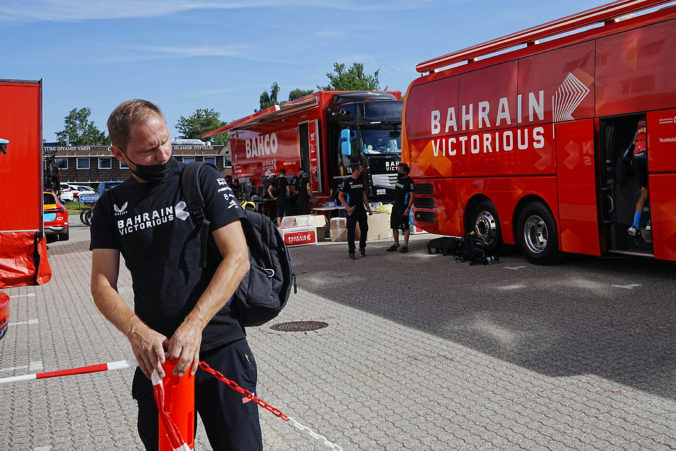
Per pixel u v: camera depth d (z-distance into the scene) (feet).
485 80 40.19
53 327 27.96
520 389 17.30
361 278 36.81
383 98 65.10
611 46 32.19
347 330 24.86
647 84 30.37
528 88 37.11
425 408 16.25
